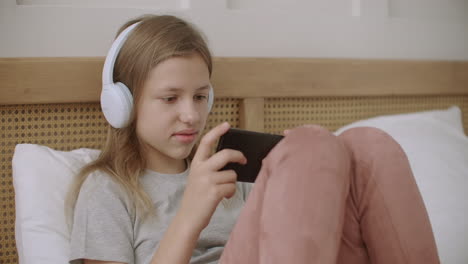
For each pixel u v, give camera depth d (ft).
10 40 4.03
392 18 5.66
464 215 4.02
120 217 3.18
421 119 5.07
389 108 5.60
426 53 5.89
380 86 5.41
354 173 2.37
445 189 4.21
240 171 2.71
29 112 4.05
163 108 3.24
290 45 5.14
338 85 5.17
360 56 5.51
